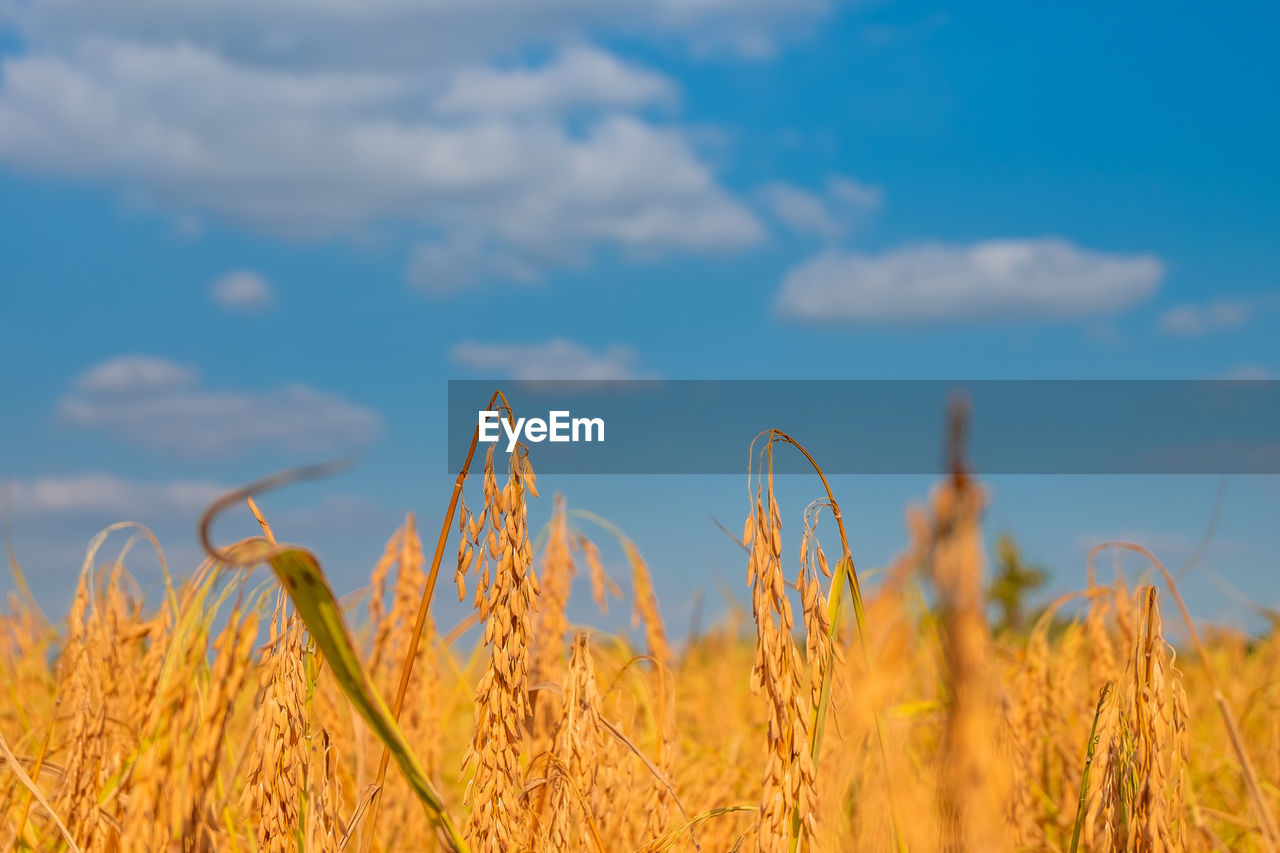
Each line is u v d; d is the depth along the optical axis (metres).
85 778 1.98
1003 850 0.80
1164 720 1.70
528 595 1.83
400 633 3.40
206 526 1.10
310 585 1.31
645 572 3.68
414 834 3.06
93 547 2.35
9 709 3.46
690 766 3.11
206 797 1.35
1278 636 4.80
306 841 1.67
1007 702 2.17
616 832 2.43
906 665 0.96
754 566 1.52
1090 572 2.98
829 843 1.48
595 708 2.17
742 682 4.88
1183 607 1.81
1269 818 1.62
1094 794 1.82
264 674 1.64
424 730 3.27
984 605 0.80
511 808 1.77
